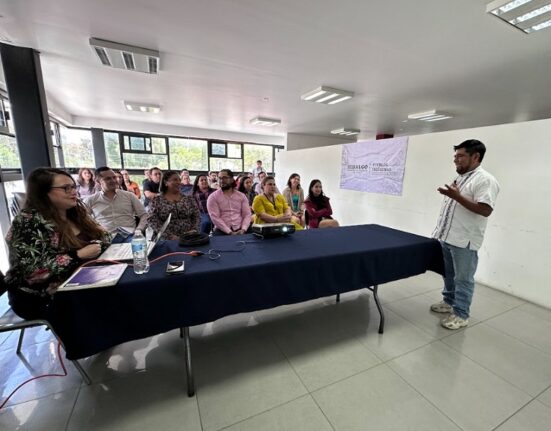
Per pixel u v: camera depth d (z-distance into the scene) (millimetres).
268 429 1131
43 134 2713
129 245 1589
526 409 1252
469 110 4938
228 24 2137
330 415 1202
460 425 1164
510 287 2465
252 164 8852
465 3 1815
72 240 1348
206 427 1132
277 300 1418
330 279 1554
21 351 1577
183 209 2250
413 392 1339
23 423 1134
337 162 4836
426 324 1958
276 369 1481
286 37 2332
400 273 1826
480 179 1682
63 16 2029
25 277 1196
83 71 3221
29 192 1265
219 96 4246
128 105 4859
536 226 2256
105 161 6570
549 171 2152
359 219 4355
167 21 2100
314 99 4242
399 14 1965
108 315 1090
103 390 1314
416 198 3352
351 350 1654
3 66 2525
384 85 3566
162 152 7402
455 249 1855
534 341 1770
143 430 1112
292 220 3227
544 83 3398
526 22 2023
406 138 3426
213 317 1279
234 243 1725
